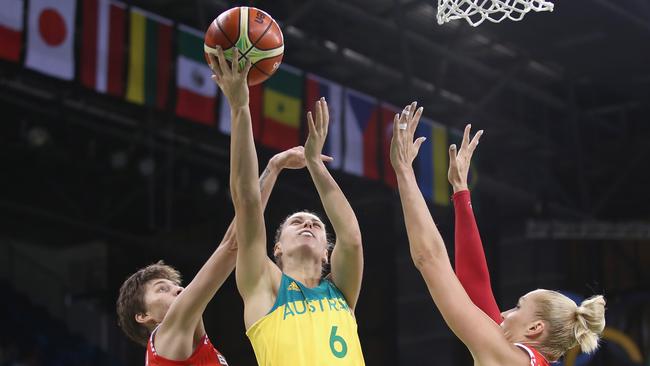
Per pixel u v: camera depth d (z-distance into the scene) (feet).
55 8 31.55
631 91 47.14
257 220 11.69
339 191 12.64
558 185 51.21
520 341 11.59
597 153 50.29
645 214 51.24
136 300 13.26
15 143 49.98
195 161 52.80
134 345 58.80
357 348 11.70
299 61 42.88
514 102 48.47
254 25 11.80
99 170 53.31
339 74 44.21
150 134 48.96
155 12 38.93
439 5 14.69
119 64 33.24
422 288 52.34
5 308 58.80
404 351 52.49
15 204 53.06
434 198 42.47
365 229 54.24
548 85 48.60
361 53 43.45
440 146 43.45
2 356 56.44
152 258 58.85
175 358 12.17
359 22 40.24
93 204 56.65
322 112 12.61
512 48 43.50
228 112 36.17
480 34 42.11
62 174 54.44
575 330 11.41
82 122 47.83
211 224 58.13
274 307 11.55
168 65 34.58
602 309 11.48
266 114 36.65
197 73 35.42
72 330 60.39
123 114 47.11
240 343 55.83
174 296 13.30
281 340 11.31
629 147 49.19
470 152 12.77
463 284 12.24
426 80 45.85
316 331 11.44
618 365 49.60
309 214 12.93
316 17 40.52
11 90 43.55
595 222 48.62
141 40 33.96
